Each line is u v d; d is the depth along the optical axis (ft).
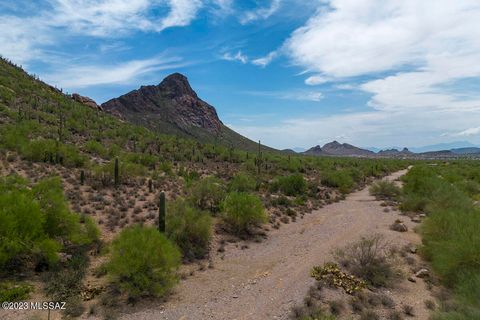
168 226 50.37
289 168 161.07
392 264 41.16
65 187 72.18
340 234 56.75
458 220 43.45
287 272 40.68
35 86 202.39
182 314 30.30
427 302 32.04
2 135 101.55
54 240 39.63
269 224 66.33
